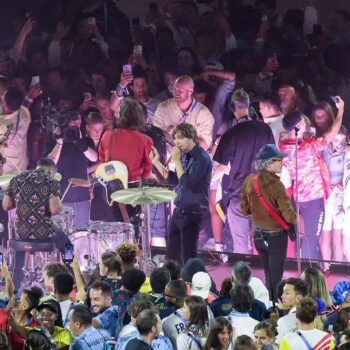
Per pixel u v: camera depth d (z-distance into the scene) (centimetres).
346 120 4241
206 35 4359
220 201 4244
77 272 2478
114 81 4422
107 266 2355
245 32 4341
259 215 2877
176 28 4388
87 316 2011
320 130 4222
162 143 4234
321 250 4150
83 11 4469
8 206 3177
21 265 3191
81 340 1984
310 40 4312
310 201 4162
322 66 4291
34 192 3133
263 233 2877
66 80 4438
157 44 4397
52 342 1930
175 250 3572
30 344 1864
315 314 1956
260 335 1986
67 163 4297
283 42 4319
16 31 4509
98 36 4441
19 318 2114
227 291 2345
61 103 4422
